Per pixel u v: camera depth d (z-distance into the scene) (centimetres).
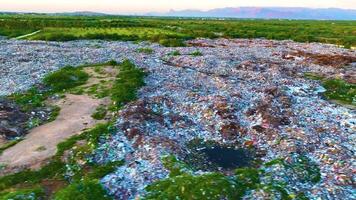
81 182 2658
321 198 2508
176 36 11150
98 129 3534
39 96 4619
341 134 3631
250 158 3269
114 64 6244
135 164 2961
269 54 8056
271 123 3828
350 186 2688
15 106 4269
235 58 7294
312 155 3191
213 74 6028
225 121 3922
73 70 5738
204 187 2484
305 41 11400
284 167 2884
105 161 3098
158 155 3070
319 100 4750
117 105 4228
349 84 5628
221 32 13650
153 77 5469
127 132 3522
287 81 5553
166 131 3700
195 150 3406
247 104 4381
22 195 2525
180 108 4297
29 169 2970
